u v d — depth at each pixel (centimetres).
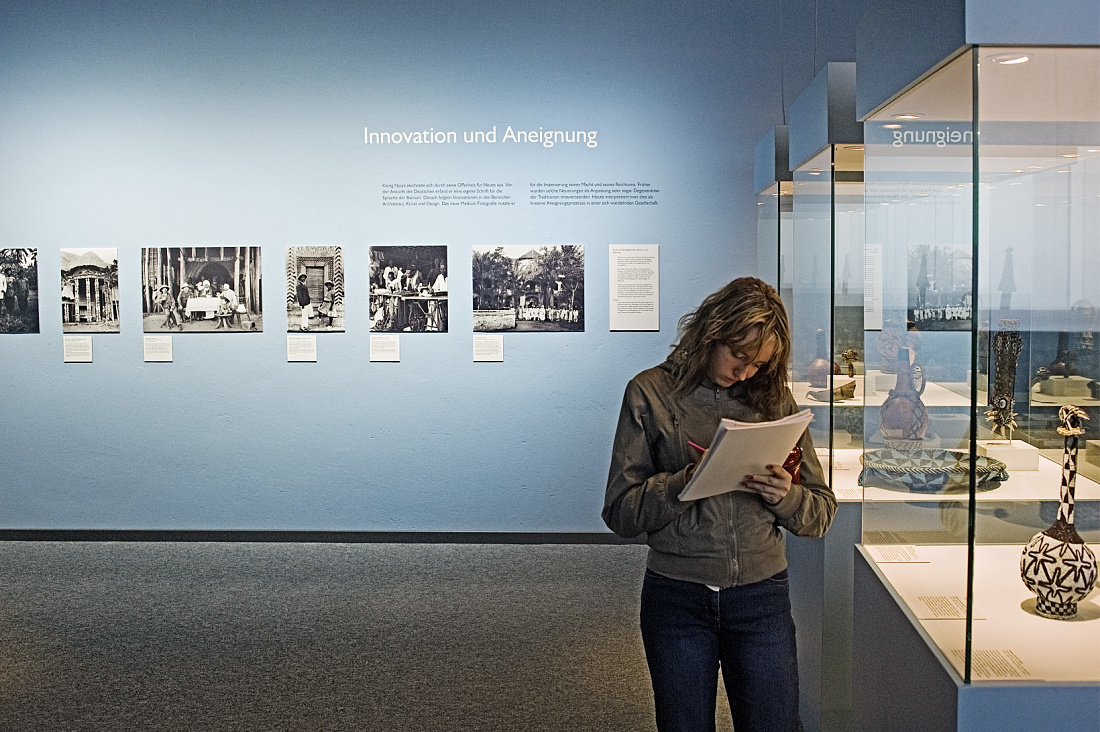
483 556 720
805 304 452
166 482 763
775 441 259
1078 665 235
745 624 279
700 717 280
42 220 754
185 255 750
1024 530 243
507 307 748
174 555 722
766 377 286
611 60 740
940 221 254
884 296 305
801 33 734
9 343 759
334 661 505
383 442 757
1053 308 238
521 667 497
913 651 271
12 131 750
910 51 268
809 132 429
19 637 544
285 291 750
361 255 749
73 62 745
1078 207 233
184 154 747
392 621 570
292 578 661
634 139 743
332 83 743
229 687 471
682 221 745
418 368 753
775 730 279
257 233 750
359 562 703
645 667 495
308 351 753
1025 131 229
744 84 738
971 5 225
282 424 757
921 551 267
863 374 334
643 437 289
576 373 752
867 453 326
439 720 434
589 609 591
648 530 286
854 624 335
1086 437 241
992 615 238
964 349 237
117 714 440
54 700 456
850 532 377
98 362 757
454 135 744
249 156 747
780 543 288
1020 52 229
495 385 753
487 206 746
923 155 267
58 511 767
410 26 740
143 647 527
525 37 739
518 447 756
